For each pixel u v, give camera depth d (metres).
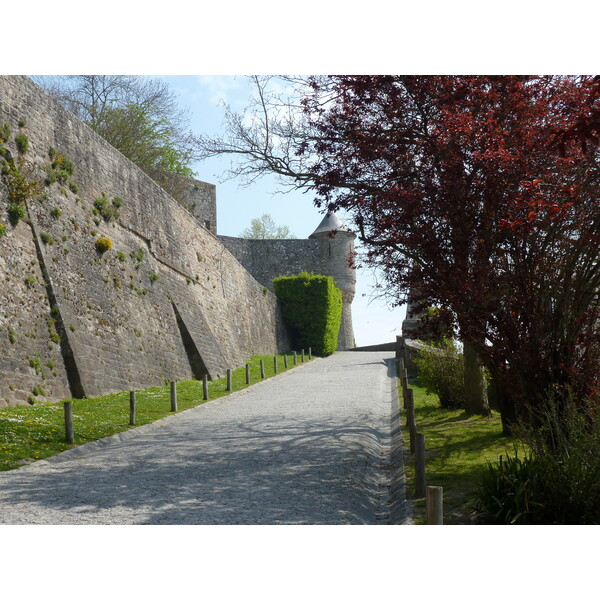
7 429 12.24
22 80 18.58
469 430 13.46
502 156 8.86
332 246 59.00
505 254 9.56
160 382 23.38
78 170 21.19
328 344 49.03
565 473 6.75
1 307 15.74
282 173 15.93
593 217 8.77
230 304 36.72
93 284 20.53
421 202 9.88
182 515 7.41
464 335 9.98
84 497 8.30
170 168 47.25
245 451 11.72
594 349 9.29
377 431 14.24
